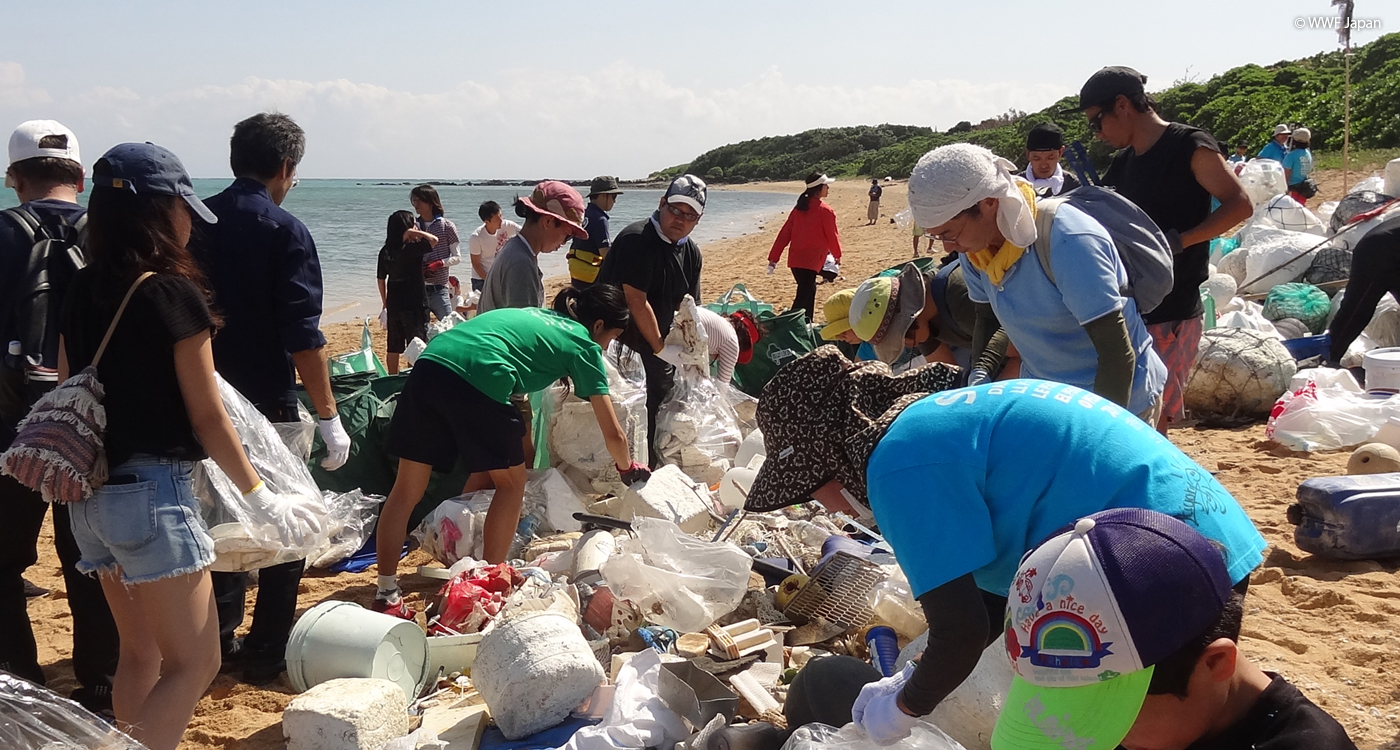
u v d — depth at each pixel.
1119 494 2.08
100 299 2.97
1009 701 1.70
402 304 10.25
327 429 4.41
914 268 5.15
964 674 2.16
